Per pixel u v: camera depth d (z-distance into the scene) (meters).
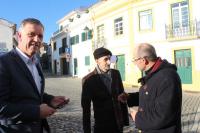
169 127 1.52
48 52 27.83
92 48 15.34
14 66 1.38
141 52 1.60
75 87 11.59
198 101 7.10
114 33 13.17
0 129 1.35
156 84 1.54
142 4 11.49
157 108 1.51
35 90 1.42
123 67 12.69
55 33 23.39
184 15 10.27
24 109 1.30
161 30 10.90
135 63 1.65
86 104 2.02
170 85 1.52
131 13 11.95
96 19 14.90
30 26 1.41
